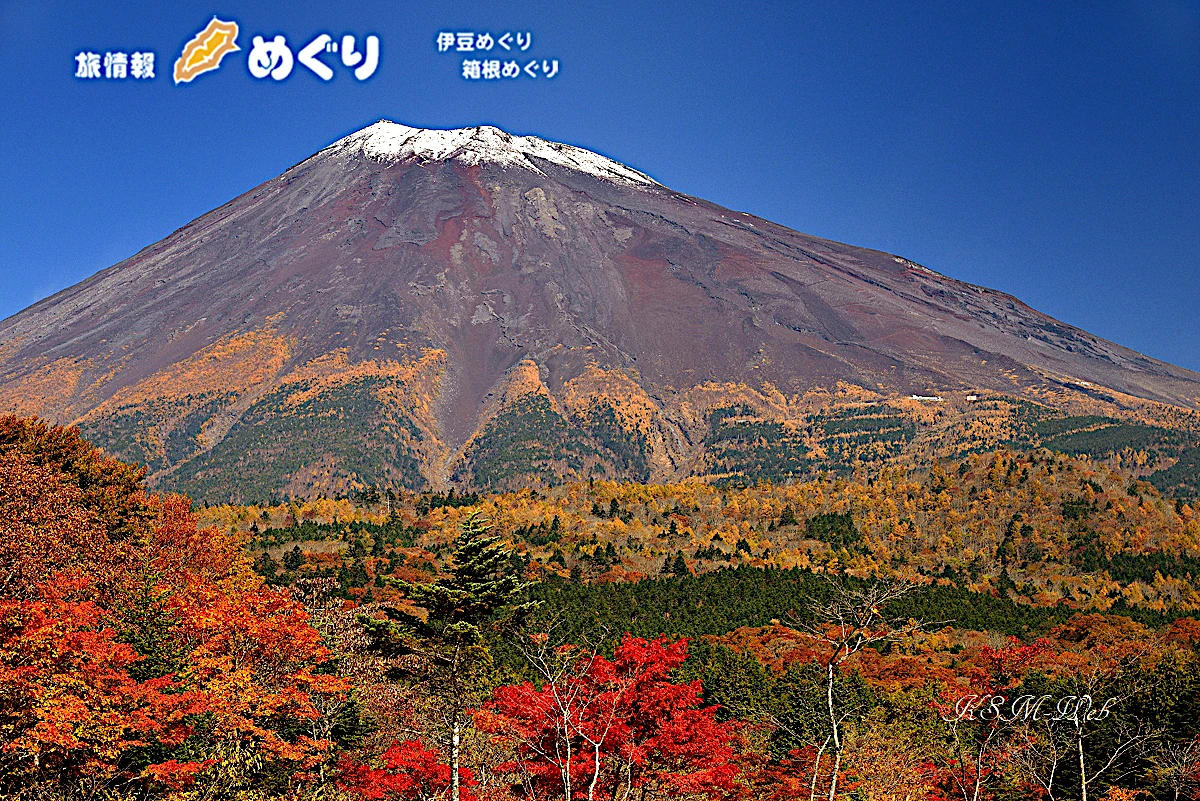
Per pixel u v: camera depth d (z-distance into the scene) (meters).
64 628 37.84
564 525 146.88
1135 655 54.97
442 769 39.22
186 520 80.44
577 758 35.56
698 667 63.12
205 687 40.78
